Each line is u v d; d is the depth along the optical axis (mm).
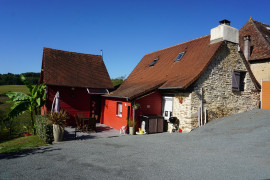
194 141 9719
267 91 15797
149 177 5375
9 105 21531
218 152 7590
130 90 15141
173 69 15648
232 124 12203
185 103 12711
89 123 13594
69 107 16359
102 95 16969
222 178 5195
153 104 14258
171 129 13477
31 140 10906
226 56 14227
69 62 18406
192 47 16453
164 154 7633
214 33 14516
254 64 17203
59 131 10492
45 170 6078
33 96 14055
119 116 14734
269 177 5199
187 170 5828
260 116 13164
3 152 8477
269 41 17953
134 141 10438
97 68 19672
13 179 5426
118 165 6418
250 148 7836
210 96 13266
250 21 20422
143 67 20891
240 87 15375
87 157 7410
